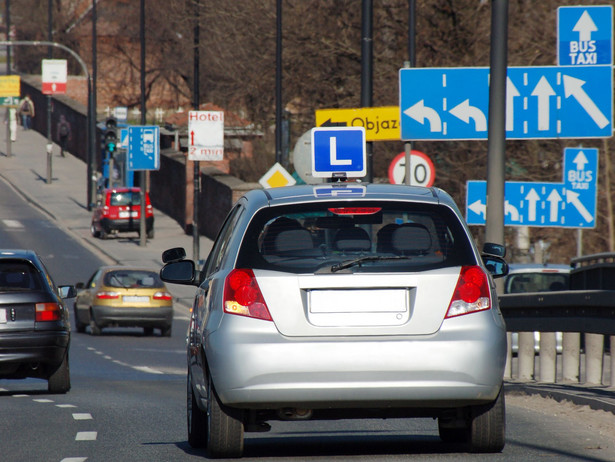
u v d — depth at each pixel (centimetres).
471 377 2553
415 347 2548
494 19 4859
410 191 2733
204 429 2994
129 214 18375
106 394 5053
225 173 18925
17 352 4953
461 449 2866
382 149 12769
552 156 10331
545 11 11188
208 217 18762
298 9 13450
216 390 2595
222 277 2644
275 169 9238
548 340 4550
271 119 14875
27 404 4472
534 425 3378
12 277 5059
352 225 2633
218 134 12212
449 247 2620
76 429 3531
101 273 10262
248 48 14300
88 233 19075
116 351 8600
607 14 5572
